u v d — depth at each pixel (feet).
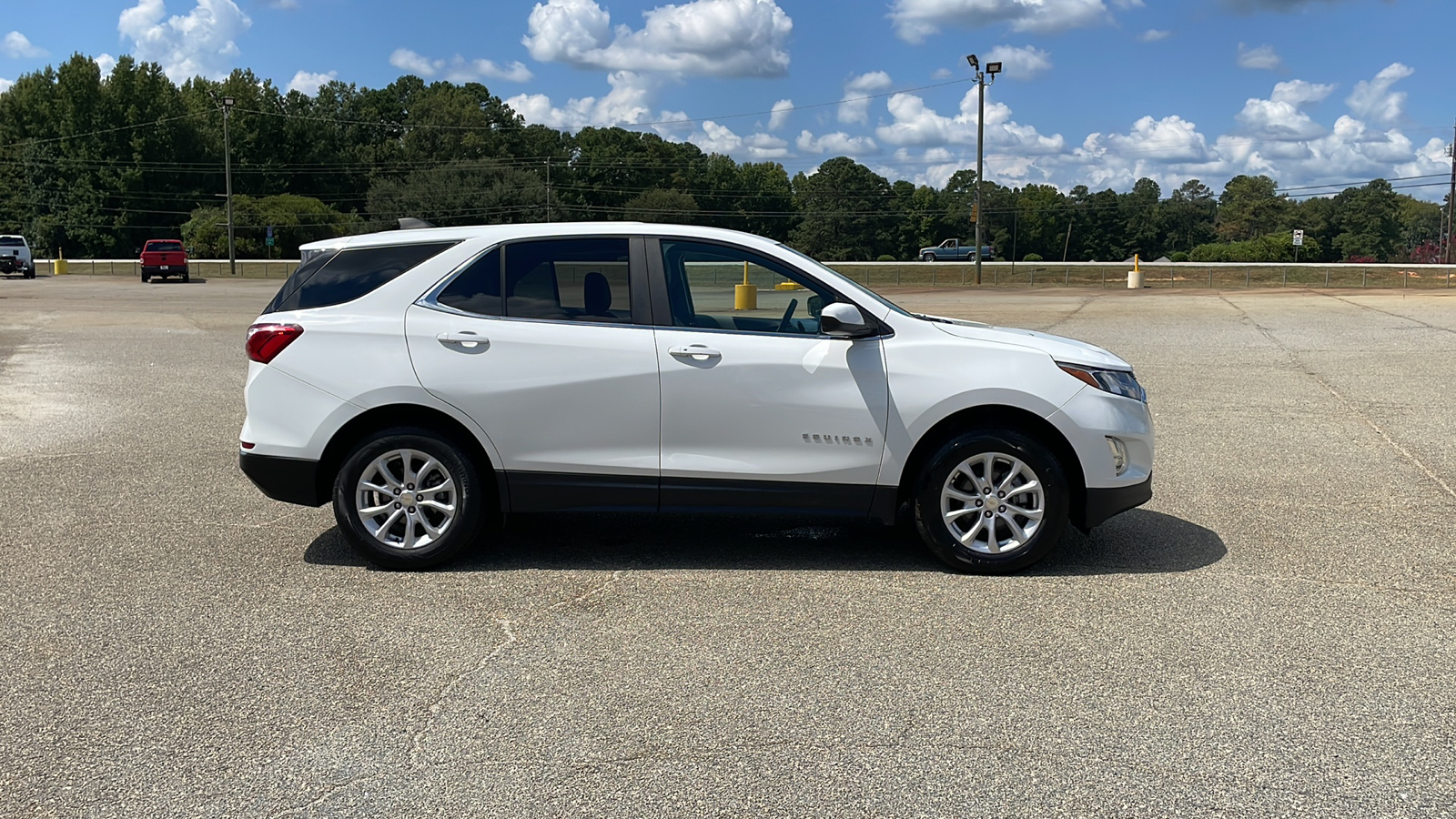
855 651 13.93
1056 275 181.06
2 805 10.05
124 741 11.36
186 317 81.10
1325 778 10.52
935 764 10.82
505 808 9.99
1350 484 24.14
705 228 17.60
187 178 353.51
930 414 16.89
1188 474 25.31
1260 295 117.19
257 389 17.38
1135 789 10.32
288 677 13.07
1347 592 16.37
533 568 17.62
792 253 17.54
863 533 19.94
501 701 12.38
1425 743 11.27
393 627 14.83
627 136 474.49
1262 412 34.06
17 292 126.00
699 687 12.76
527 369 17.01
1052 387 16.90
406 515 17.47
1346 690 12.65
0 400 36.91
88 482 24.09
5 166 331.77
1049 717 11.93
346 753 11.07
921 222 463.83
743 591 16.46
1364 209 452.76
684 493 17.16
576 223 18.03
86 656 13.71
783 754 11.04
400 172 412.16
